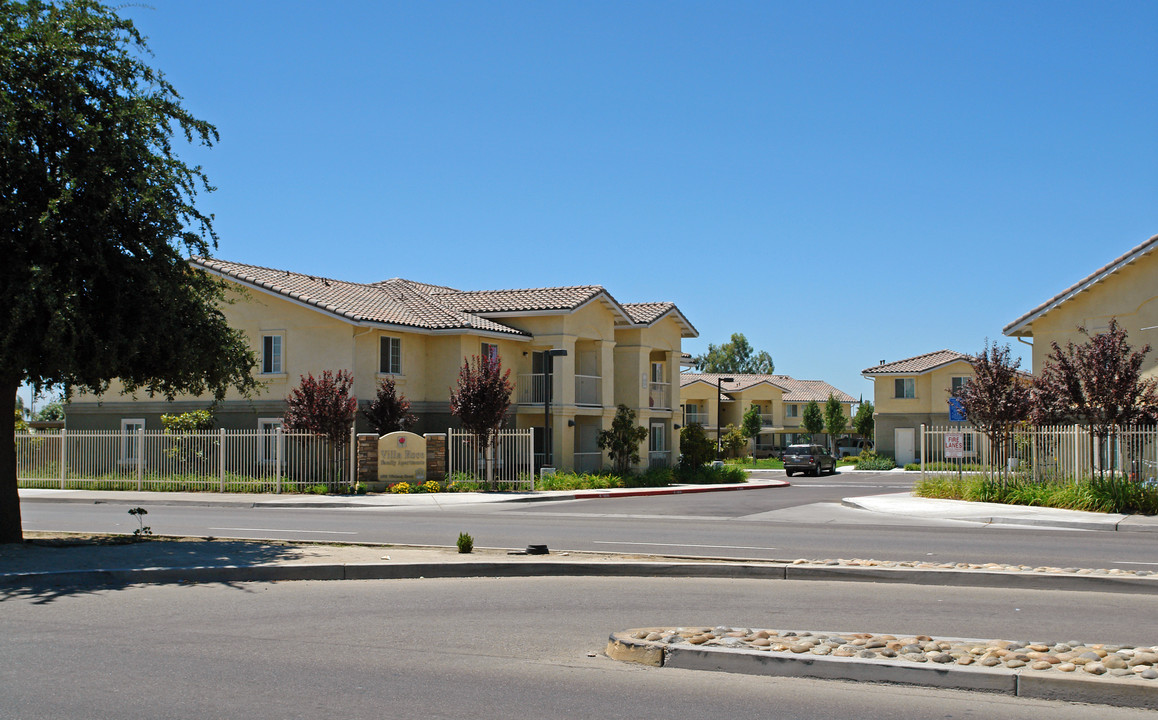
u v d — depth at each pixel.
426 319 34.81
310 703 6.53
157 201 13.86
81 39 13.90
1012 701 6.61
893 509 22.64
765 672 7.28
